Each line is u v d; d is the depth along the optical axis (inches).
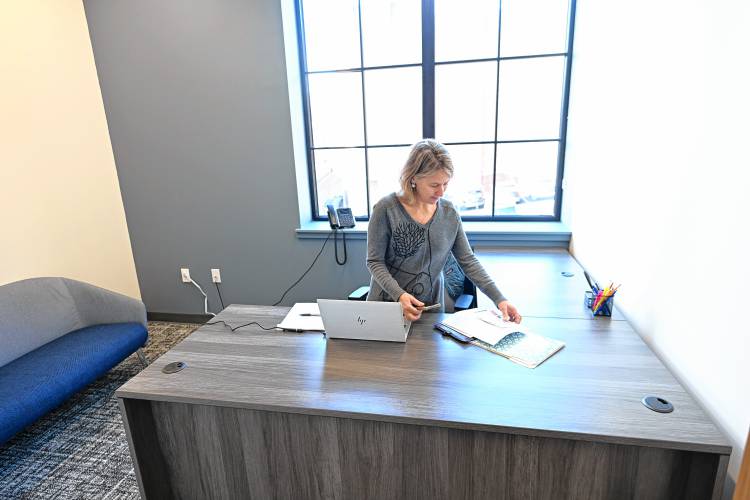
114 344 95.1
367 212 129.5
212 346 63.6
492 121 117.0
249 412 54.3
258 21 108.2
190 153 122.0
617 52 79.7
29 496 72.2
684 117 55.1
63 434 87.1
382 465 53.1
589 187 94.7
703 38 51.3
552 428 43.6
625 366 54.3
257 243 126.8
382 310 60.1
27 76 102.0
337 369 56.3
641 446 44.4
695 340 51.8
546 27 109.1
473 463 50.1
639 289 68.1
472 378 52.9
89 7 114.5
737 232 43.6
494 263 99.0
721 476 41.3
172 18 111.8
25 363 86.0
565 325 65.7
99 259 123.5
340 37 116.3
